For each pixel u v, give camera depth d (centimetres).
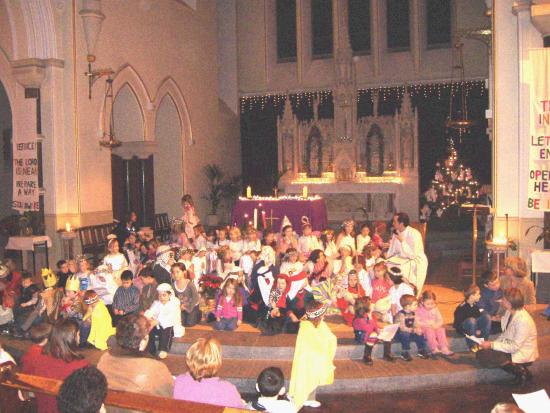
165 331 761
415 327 740
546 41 1014
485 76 2002
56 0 1295
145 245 1115
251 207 1399
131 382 399
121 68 1515
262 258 896
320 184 2008
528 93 1038
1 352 524
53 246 1316
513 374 702
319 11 2217
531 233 1051
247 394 686
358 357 759
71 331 418
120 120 1636
